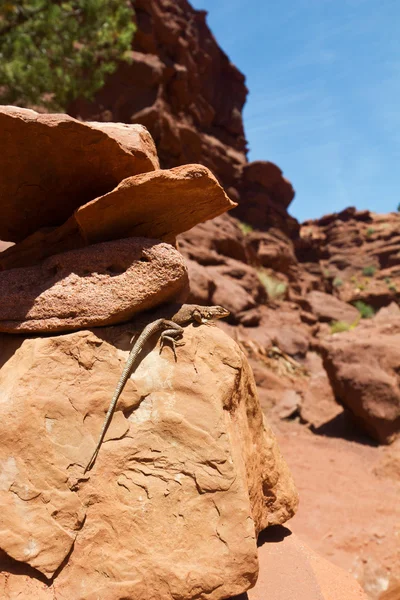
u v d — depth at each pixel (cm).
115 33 158
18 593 39
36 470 42
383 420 129
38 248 57
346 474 109
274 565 54
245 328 223
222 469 43
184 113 313
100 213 49
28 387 45
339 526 84
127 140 52
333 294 501
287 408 160
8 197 56
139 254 49
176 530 42
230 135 383
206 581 40
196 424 45
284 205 400
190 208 52
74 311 48
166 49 303
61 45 149
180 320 51
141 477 43
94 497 42
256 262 330
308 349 240
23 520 41
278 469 60
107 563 41
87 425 44
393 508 90
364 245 630
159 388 46
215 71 373
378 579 73
